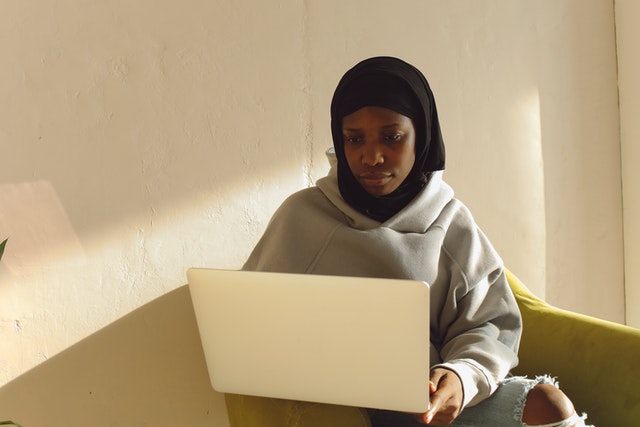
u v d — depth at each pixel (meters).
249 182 1.89
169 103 1.81
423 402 1.15
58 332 1.79
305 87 1.91
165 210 1.83
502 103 2.09
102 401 1.83
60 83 1.73
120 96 1.77
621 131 2.20
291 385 1.21
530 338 1.64
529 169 2.14
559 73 2.14
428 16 2.00
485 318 1.52
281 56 1.88
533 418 1.25
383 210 1.56
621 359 1.47
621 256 2.25
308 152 1.94
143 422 1.86
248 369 1.22
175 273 1.86
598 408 1.49
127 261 1.82
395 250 1.49
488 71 2.07
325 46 1.92
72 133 1.75
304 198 1.58
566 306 2.23
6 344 1.75
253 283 1.14
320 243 1.52
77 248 1.78
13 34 1.69
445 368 1.29
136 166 1.80
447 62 2.03
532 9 2.09
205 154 1.85
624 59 2.15
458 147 2.07
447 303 1.53
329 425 1.22
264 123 1.89
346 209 1.54
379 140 1.44
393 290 1.08
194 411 1.89
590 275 2.23
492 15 2.05
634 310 2.23
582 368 1.53
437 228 1.54
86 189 1.77
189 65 1.81
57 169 1.75
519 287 1.74
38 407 1.79
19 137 1.71
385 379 1.15
